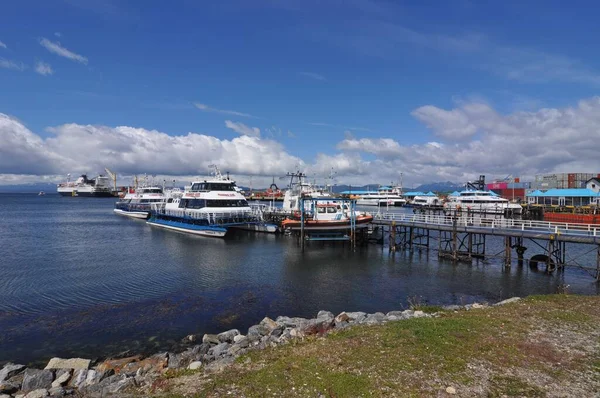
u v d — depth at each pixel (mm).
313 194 56219
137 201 83250
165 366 12438
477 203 84125
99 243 42469
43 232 52625
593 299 16953
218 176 54875
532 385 9094
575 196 72500
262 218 53000
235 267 30250
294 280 26359
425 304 21266
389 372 9641
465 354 10734
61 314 19266
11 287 23953
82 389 10664
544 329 12914
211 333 17219
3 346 15641
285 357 11016
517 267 30484
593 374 9703
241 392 8852
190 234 50125
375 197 127125
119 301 21391
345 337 12430
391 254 36344
